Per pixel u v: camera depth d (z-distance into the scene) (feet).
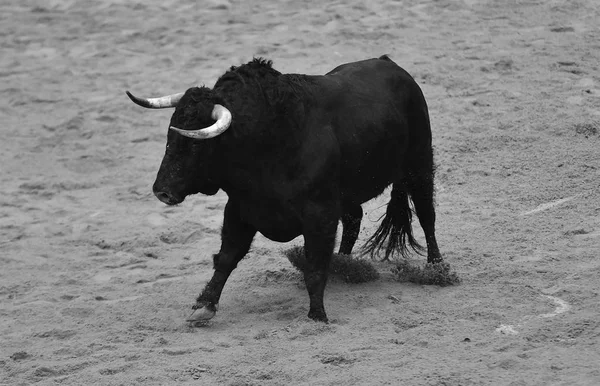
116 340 94.73
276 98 90.84
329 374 81.41
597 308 91.45
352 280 103.19
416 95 103.96
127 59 199.00
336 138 94.22
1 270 122.52
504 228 117.08
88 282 116.67
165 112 175.52
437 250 106.11
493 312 92.38
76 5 230.48
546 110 153.89
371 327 91.50
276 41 196.13
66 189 151.12
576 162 134.51
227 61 189.88
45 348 94.17
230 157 90.99
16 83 191.72
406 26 197.16
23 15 227.81
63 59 202.18
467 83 168.96
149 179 151.84
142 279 115.14
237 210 95.81
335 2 214.28
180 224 133.69
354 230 107.76
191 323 96.27
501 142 144.87
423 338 87.45
